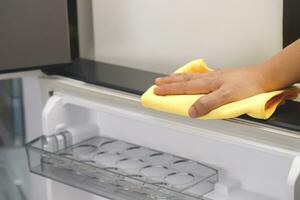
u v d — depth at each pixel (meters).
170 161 1.04
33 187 1.40
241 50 1.01
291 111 0.83
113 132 1.17
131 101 0.96
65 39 1.13
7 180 1.44
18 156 1.47
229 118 0.81
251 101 0.79
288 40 0.92
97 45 1.25
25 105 1.41
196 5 1.05
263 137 0.80
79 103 1.06
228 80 0.83
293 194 0.75
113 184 0.98
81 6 1.28
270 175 0.92
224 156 0.98
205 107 0.80
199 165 1.01
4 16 1.05
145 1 1.13
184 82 0.87
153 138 1.10
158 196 0.91
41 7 1.09
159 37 1.13
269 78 0.81
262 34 0.98
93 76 1.06
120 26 1.19
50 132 1.09
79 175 1.03
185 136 1.04
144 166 1.03
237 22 1.00
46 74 1.12
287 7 0.91
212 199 0.93
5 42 1.06
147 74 1.08
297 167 0.74
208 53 1.06
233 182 0.97
